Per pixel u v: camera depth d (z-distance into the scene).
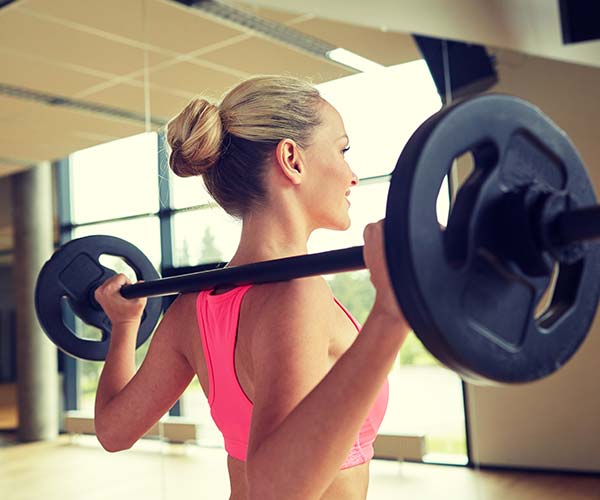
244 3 3.42
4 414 3.62
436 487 3.29
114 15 3.51
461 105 0.53
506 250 0.55
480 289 0.54
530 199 0.54
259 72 3.48
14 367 3.65
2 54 3.51
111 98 3.52
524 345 0.55
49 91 3.54
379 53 3.55
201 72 3.51
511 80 3.75
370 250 0.58
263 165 0.89
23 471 3.55
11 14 3.49
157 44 3.50
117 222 3.42
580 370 3.63
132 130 3.48
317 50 3.51
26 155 3.59
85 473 3.48
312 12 3.49
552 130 0.58
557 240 0.55
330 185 0.90
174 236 3.24
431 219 0.51
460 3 3.66
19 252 3.62
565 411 3.61
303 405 0.60
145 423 1.02
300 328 0.70
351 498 0.87
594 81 3.66
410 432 3.28
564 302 0.59
